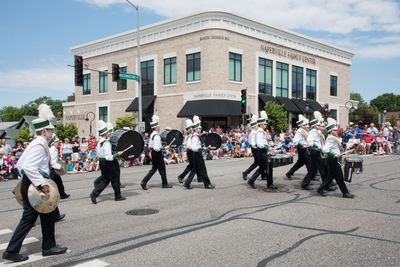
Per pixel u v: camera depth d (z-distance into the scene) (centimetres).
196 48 2530
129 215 689
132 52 3008
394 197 813
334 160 803
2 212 760
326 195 844
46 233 472
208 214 678
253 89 2720
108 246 505
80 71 1872
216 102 2428
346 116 3775
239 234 546
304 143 988
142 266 427
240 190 929
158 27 2758
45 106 484
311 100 3306
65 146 1529
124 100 3097
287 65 3059
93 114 3434
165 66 2764
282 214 664
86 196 908
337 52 3606
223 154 2191
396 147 2070
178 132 1220
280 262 430
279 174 1216
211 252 469
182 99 2633
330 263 425
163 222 629
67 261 452
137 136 867
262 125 901
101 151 794
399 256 446
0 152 1414
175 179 1170
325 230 560
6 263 450
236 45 2575
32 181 441
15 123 8200
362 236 527
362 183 1009
